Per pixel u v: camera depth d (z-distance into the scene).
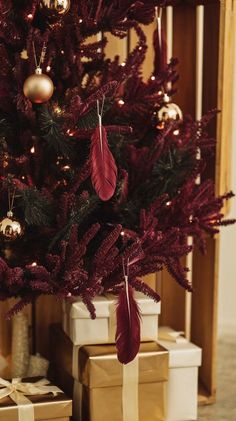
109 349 2.07
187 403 2.22
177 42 2.52
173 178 2.07
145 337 2.14
